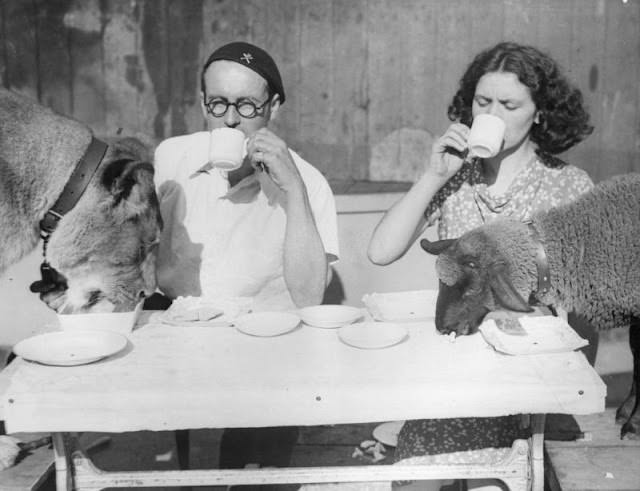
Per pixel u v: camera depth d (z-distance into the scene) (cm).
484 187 283
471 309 248
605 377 427
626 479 227
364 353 242
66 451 228
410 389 215
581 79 525
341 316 271
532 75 266
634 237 254
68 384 221
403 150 544
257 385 218
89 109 542
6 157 276
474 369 228
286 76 540
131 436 360
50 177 282
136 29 532
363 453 340
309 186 313
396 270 441
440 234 296
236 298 289
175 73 537
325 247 313
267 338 257
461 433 247
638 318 263
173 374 227
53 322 282
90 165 284
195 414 215
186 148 312
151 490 316
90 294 294
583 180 281
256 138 277
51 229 287
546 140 280
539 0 518
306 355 241
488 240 248
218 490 313
